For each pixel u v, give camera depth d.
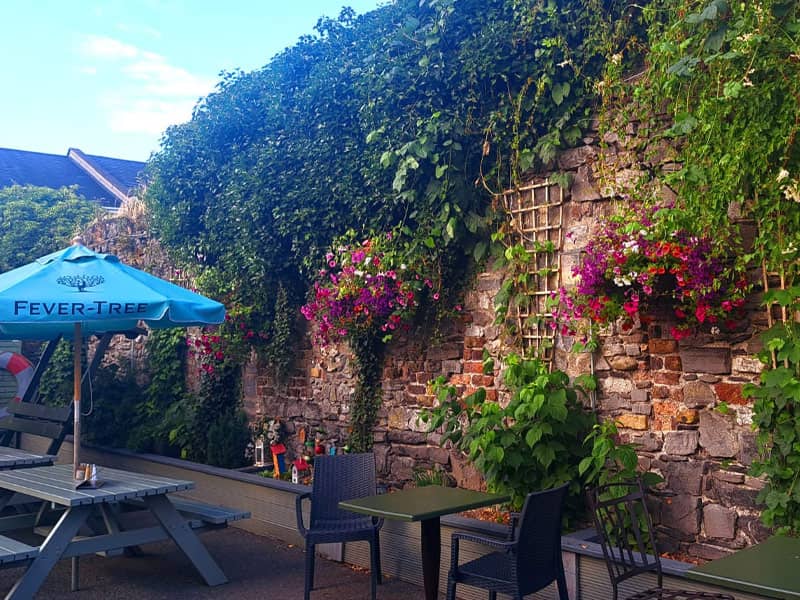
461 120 5.75
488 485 5.12
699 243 4.21
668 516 4.64
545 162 5.34
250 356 8.15
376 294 5.92
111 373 9.38
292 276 7.65
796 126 3.87
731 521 4.38
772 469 4.00
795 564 2.77
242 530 6.65
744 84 3.96
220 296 8.21
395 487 6.38
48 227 12.10
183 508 5.50
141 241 10.26
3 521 5.92
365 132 6.68
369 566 5.41
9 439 9.18
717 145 4.17
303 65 7.71
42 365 8.43
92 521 5.86
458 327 5.99
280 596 4.91
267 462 7.55
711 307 4.32
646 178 4.77
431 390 6.12
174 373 9.00
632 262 4.36
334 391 7.16
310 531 4.58
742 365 4.38
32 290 4.64
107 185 18.50
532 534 3.51
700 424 4.54
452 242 5.89
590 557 4.11
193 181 8.72
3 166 18.48
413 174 5.98
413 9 6.45
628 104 4.95
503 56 5.55
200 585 5.18
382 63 6.29
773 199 4.03
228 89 8.49
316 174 7.10
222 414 8.24
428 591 4.30
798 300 4.01
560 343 5.29
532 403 4.70
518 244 5.46
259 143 7.98
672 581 3.75
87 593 5.05
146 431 8.44
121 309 4.72
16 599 4.34
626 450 4.51
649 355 4.81
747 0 4.15
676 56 4.48
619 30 5.04
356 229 6.78
